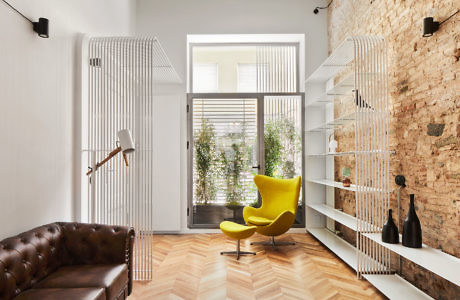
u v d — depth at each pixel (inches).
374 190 121.5
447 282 91.5
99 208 133.1
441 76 92.7
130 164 132.6
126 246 98.1
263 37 207.5
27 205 94.8
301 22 203.5
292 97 209.2
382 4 128.6
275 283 116.3
